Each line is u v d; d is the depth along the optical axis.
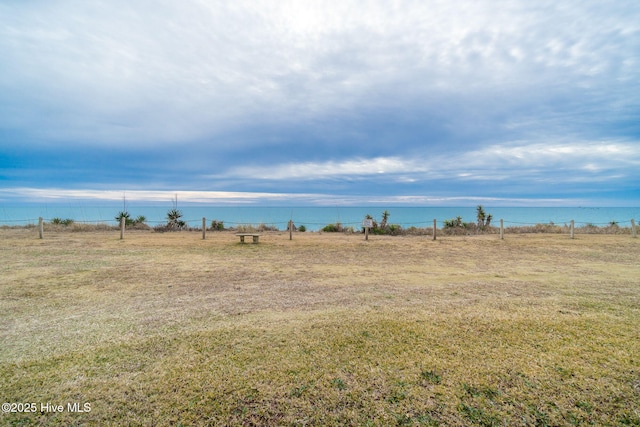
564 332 4.04
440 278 7.21
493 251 11.37
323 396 2.75
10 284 6.41
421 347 3.62
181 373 3.09
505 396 2.75
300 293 5.93
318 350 3.55
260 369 3.16
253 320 4.48
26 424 2.41
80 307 5.07
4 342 3.77
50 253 10.02
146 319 4.53
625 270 8.07
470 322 4.36
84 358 3.38
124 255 9.91
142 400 2.69
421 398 2.72
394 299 5.54
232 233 18.45
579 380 2.98
